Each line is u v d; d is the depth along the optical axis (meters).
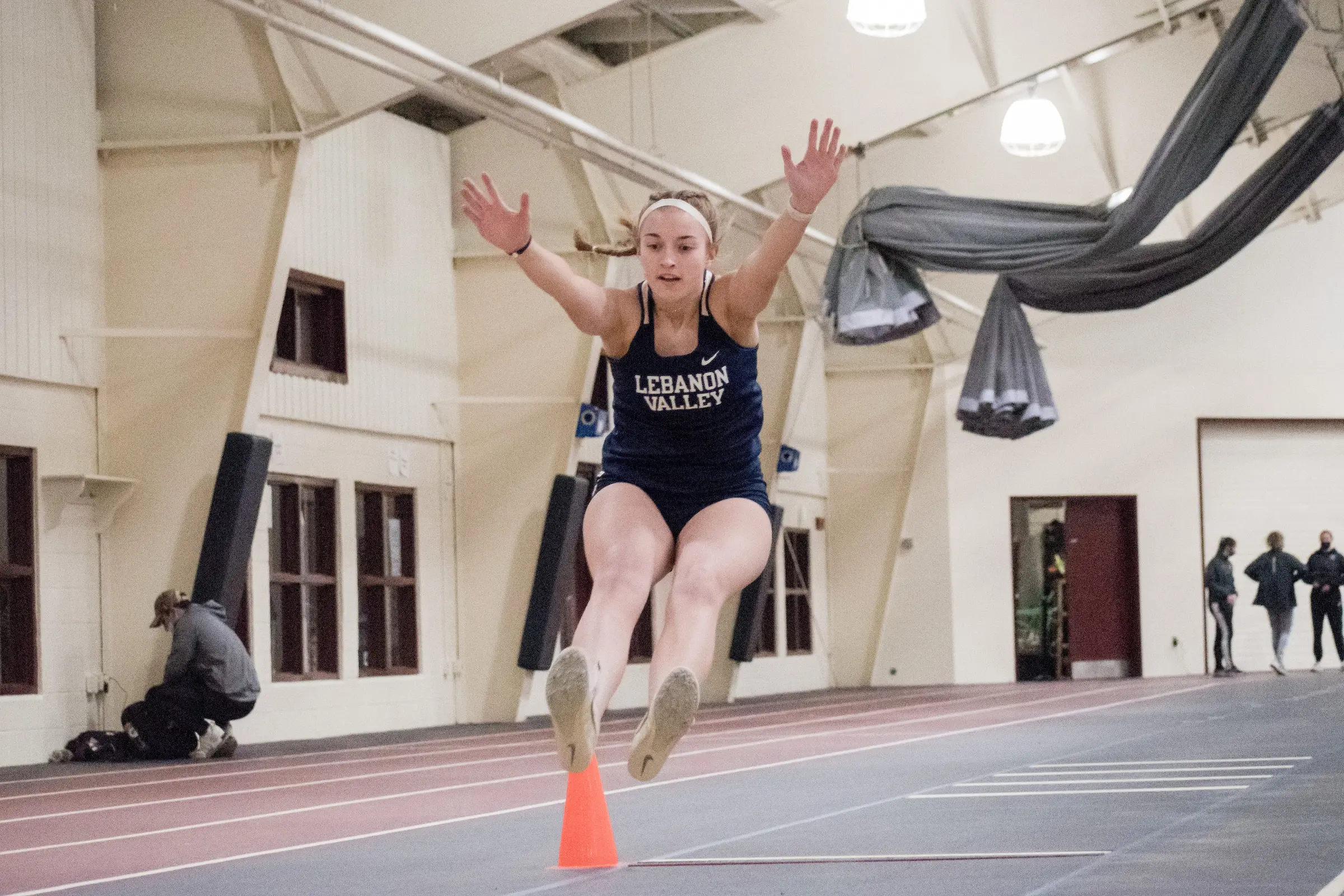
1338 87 18.73
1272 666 25.11
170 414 14.51
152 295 14.66
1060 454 26.48
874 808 7.02
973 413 19.02
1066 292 18.62
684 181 16.36
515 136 18.19
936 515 26.34
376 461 17.23
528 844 6.00
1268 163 16.70
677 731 3.87
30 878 5.57
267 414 15.46
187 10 14.59
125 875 5.52
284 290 14.61
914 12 12.91
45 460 13.79
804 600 26.33
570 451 18.19
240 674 13.29
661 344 4.18
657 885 4.54
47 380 13.82
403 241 17.67
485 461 18.50
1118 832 5.57
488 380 18.55
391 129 17.52
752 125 16.58
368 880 5.02
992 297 19.03
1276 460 27.05
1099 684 23.80
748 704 21.73
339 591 16.59
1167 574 26.52
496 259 18.53
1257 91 14.23
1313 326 26.94
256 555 15.46
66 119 14.25
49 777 11.36
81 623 14.05
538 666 18.12
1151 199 14.92
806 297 23.41
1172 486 26.64
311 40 12.45
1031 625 26.80
